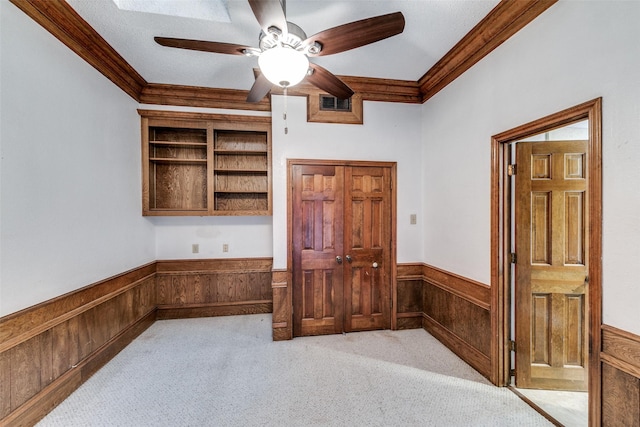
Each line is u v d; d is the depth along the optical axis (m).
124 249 2.62
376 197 2.94
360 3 1.72
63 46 1.88
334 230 2.87
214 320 3.22
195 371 2.18
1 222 1.48
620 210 1.26
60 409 1.76
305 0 1.69
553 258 1.96
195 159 3.15
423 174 2.99
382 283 2.96
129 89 2.70
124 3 1.75
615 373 1.29
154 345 2.61
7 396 1.51
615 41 1.26
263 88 2.04
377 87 2.84
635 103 1.20
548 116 1.58
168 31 1.99
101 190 2.29
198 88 2.90
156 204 3.22
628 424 1.23
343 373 2.15
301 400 1.85
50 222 1.78
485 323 2.11
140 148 2.94
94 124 2.21
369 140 2.92
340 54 2.29
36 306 1.67
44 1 1.64
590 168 1.37
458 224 2.41
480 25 1.91
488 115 2.06
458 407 1.79
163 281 3.26
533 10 1.65
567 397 1.89
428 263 2.89
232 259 3.38
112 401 1.84
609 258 1.31
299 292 2.82
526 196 1.97
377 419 1.68
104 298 2.28
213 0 1.86
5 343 1.49
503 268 2.00
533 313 1.99
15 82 1.55
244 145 3.41
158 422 1.66
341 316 2.88
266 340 2.71
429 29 1.97
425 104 2.94
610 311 1.30
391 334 2.85
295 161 2.79
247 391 1.94
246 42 2.12
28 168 1.63
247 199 3.42
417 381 2.06
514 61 1.82
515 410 1.77
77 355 1.99
